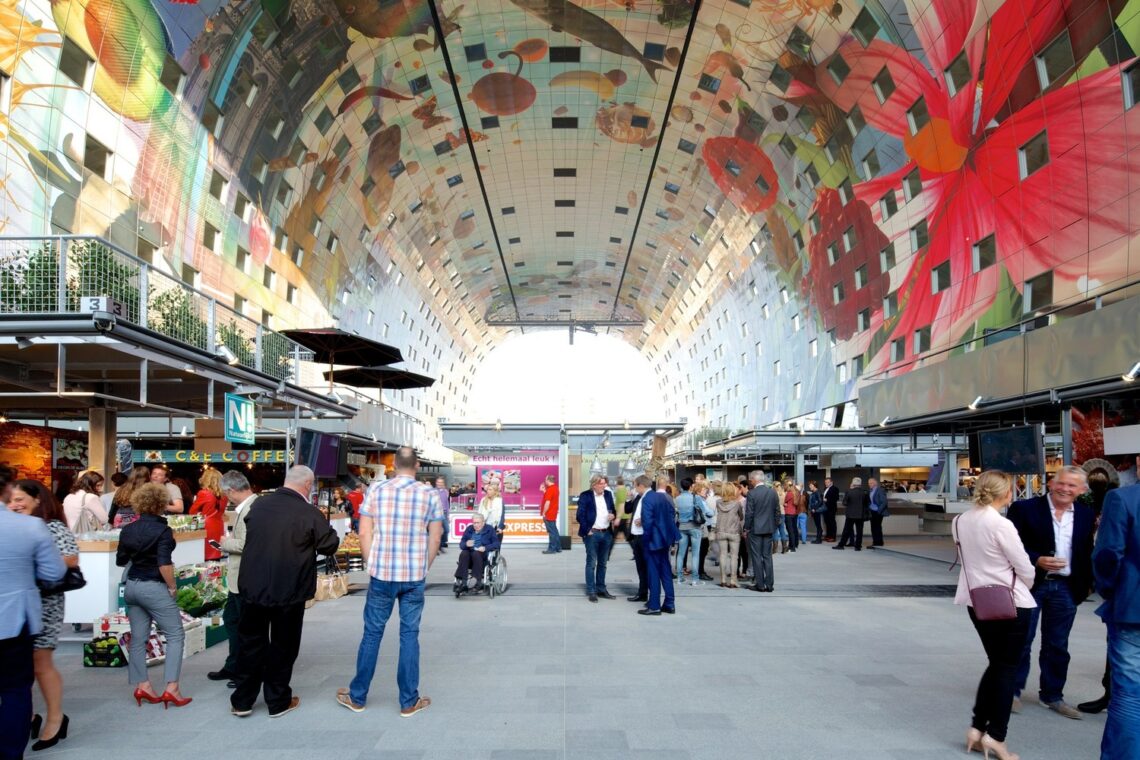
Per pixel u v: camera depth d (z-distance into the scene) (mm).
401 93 26719
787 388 39906
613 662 6910
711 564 15945
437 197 36938
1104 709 5477
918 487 38281
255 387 11750
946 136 22016
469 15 23328
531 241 48438
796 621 9016
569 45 25406
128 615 5680
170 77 18094
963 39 19766
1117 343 10578
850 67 23047
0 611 4066
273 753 4570
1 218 13484
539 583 12641
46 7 14258
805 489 27938
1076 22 16812
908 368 26172
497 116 30609
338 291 32875
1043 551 5508
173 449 22141
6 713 4141
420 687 6055
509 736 4875
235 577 6328
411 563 5363
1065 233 18234
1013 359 13055
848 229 29516
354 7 20969
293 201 26344
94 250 8664
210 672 6500
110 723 5172
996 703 4527
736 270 42969
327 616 9328
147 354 9031
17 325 7973
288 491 5461
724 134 30562
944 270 23984
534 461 20766
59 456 14477
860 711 5414
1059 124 17984
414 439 30062
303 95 22969
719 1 22562
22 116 14078
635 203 41500
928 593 11383
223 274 22297
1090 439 11789
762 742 4766
